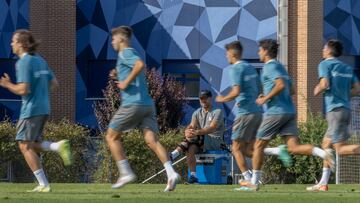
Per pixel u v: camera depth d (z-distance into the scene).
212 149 52.16
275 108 36.12
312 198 29.95
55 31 96.06
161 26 96.25
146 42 96.38
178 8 96.06
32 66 33.19
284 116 36.09
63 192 33.78
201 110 52.19
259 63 95.62
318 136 63.25
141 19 96.56
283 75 35.72
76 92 96.56
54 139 57.72
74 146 57.94
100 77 97.25
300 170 59.88
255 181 37.06
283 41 68.19
